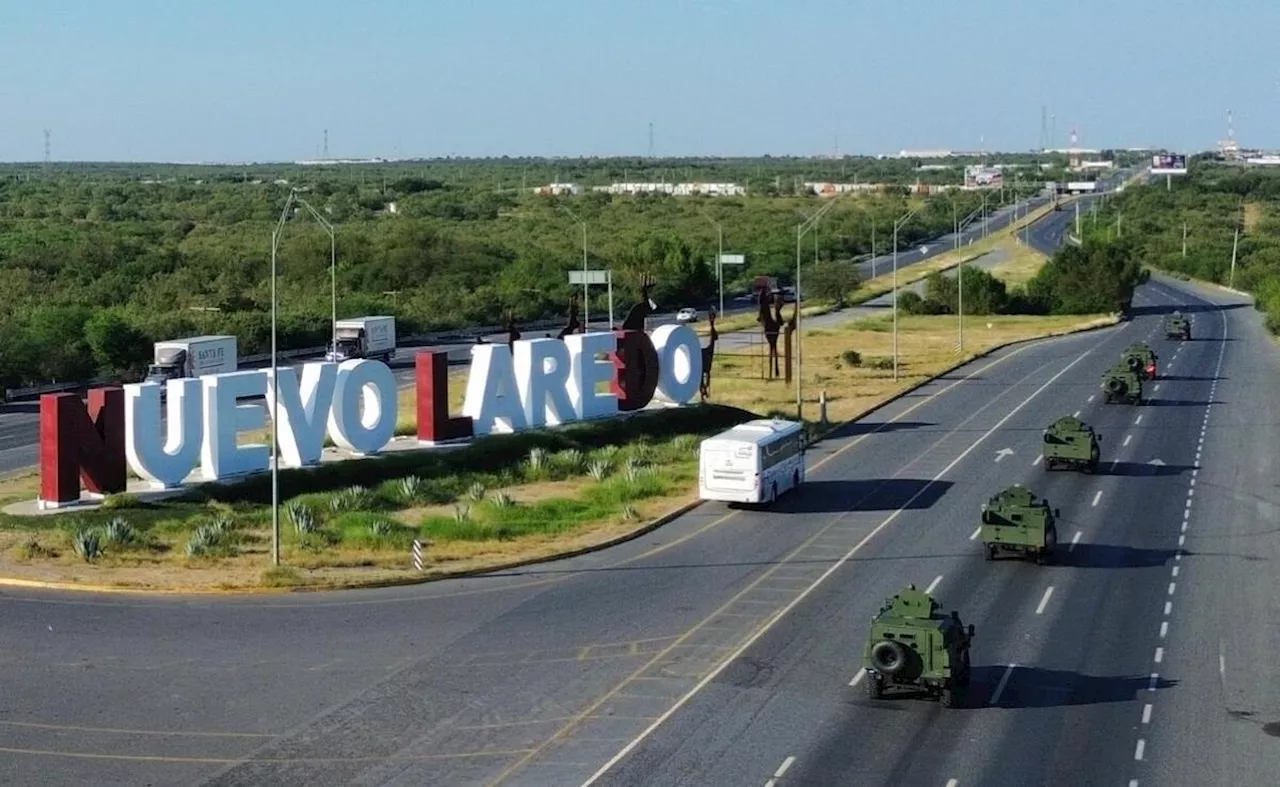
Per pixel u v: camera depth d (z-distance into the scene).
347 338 112.62
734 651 38.62
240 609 43.25
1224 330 143.25
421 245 183.00
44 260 161.25
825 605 43.50
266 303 144.88
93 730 32.66
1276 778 29.62
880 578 46.88
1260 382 102.06
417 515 57.41
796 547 51.78
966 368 112.62
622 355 76.56
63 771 30.11
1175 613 42.75
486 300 151.88
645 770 30.03
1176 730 32.53
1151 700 34.69
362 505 57.62
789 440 61.84
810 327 147.88
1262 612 42.88
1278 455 71.69
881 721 33.06
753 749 31.23
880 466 69.19
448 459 64.81
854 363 113.12
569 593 45.44
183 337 113.25
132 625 41.28
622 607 43.56
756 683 35.84
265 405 74.94
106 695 35.12
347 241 180.12
